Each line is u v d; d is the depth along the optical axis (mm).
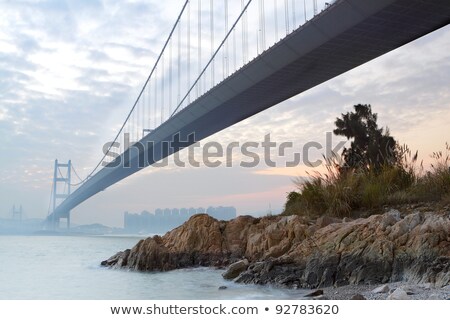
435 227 7824
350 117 20844
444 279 6840
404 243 7941
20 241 52375
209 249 12711
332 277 8234
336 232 9117
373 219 8984
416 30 30422
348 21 29797
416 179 11633
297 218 11266
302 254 9234
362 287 7578
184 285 9680
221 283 9625
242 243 12602
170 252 12844
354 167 13125
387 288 6934
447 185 10398
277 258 9461
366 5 28344
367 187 11414
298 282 8570
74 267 15141
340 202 11367
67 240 58219
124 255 13969
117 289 9586
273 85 39844
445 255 7324
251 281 9148
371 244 8258
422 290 6582
